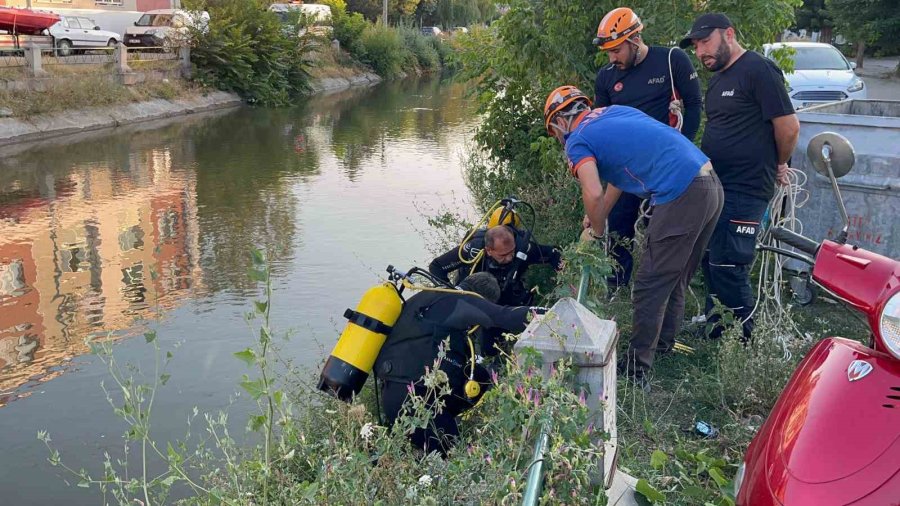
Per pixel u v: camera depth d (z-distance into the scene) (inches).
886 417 91.0
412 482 121.4
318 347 274.4
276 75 1240.8
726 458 148.5
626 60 221.3
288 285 344.5
